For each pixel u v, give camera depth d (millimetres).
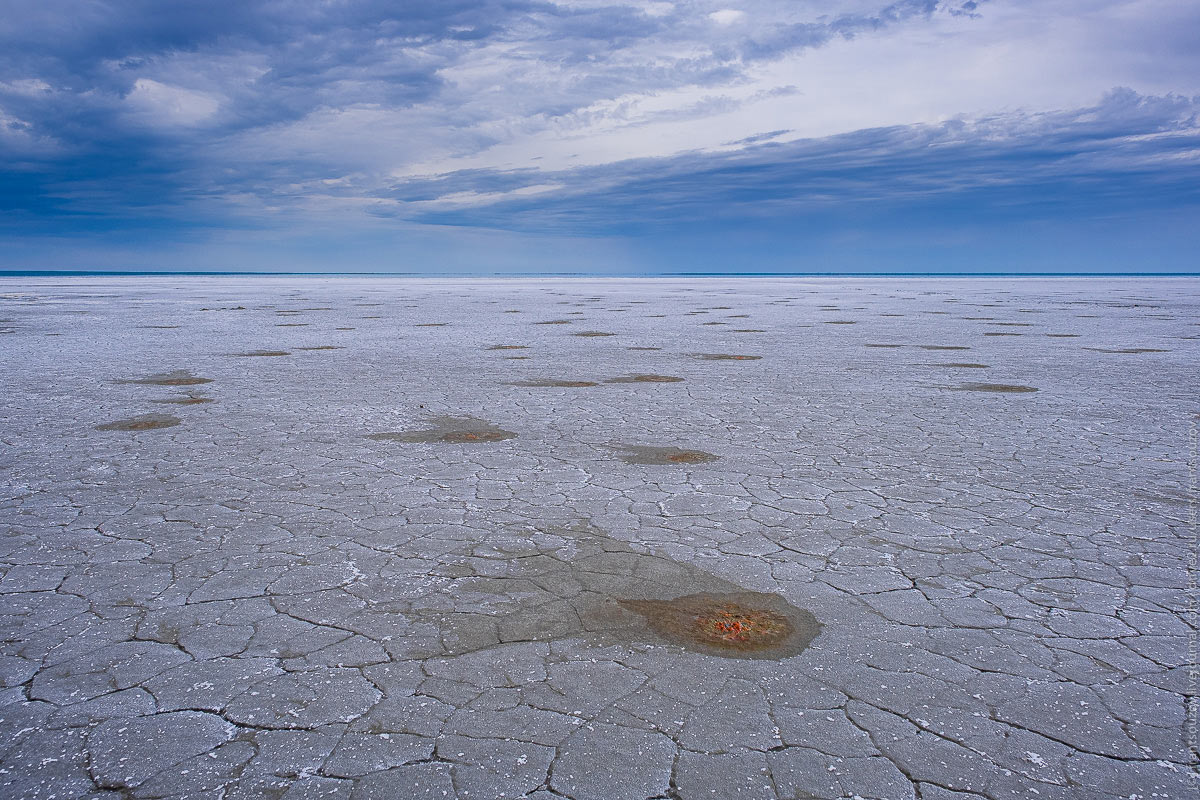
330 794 2428
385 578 4055
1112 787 2473
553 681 3062
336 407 8953
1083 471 6172
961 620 3600
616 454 6715
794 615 3652
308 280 93562
